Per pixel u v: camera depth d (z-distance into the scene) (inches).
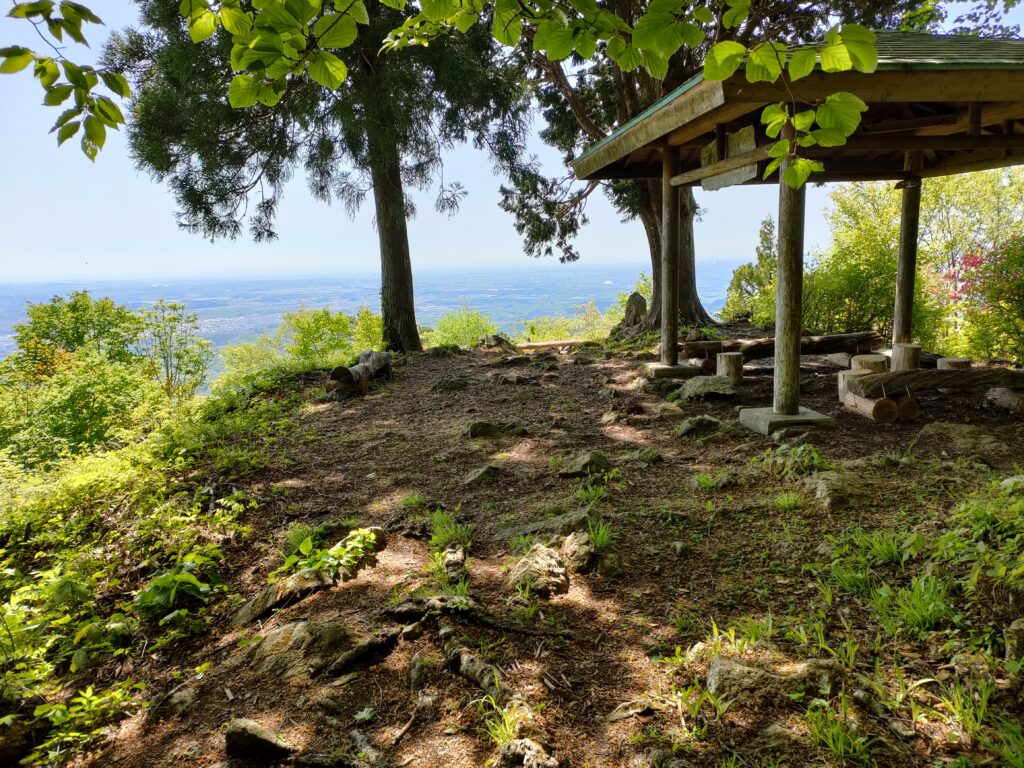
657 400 291.1
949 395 260.1
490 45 445.4
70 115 76.0
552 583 122.7
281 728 92.6
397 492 198.8
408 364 447.5
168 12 376.5
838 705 83.2
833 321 412.5
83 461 231.3
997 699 80.3
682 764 75.6
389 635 110.5
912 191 305.9
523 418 279.0
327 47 70.2
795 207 214.8
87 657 121.6
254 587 144.2
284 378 396.8
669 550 137.0
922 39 250.1
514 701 89.9
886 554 117.6
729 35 449.7
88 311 554.6
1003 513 115.9
